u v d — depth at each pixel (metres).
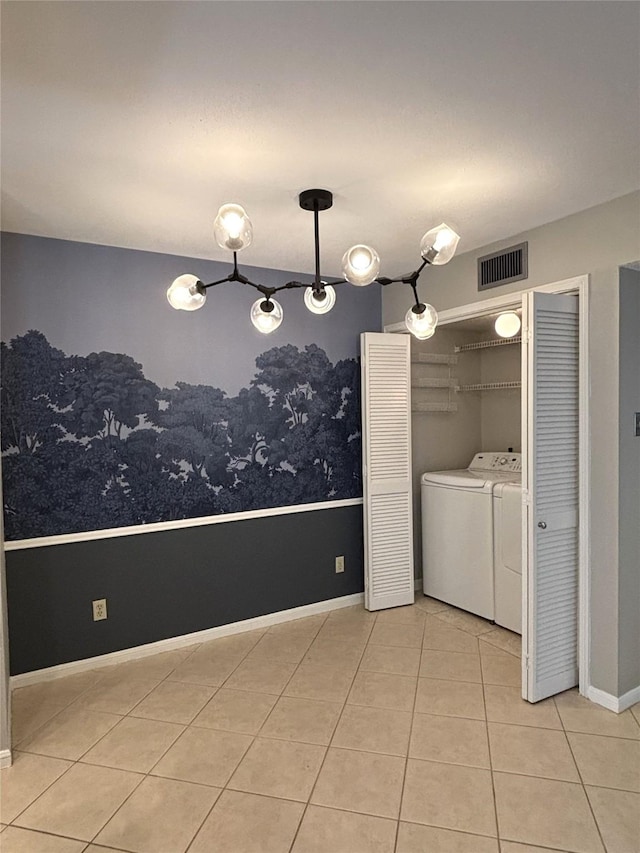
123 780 2.09
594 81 1.60
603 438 2.57
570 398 2.66
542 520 2.59
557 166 2.16
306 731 2.40
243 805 1.95
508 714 2.51
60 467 2.94
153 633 3.22
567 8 1.29
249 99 1.65
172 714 2.55
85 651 3.02
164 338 3.24
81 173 2.14
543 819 1.86
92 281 3.02
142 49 1.41
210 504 3.40
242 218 1.80
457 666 2.99
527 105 1.72
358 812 1.91
